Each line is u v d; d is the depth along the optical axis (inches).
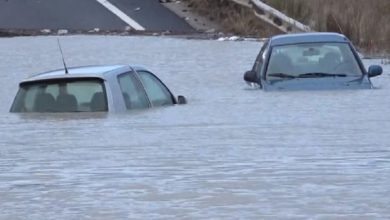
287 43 1872.5
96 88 1429.6
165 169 855.1
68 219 649.0
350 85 1740.9
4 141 1091.9
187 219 636.7
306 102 1521.9
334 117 1300.4
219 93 1780.3
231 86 1924.2
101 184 783.1
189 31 3580.2
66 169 868.6
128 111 1422.2
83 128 1210.6
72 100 1427.2
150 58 2516.0
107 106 1407.5
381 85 1813.5
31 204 704.4
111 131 1171.3
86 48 2775.6
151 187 762.2
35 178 820.6
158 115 1374.3
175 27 3629.4
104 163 900.6
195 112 1417.3
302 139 1058.7
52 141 1082.1
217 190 741.3
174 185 769.6
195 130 1170.6
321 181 774.5
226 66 2330.2
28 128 1222.9
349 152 945.5
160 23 3681.1
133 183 781.9
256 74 1845.5
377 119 1262.3
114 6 3897.6
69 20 3693.4
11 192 755.4
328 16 3321.9
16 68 2347.4
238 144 1024.9
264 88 1758.1
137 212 664.4
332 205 672.4
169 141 1060.5
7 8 3863.2
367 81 1761.8
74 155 963.3
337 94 1636.3
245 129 1171.3
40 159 940.6
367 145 997.8
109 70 1472.7
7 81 2119.8
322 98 1574.8
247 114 1374.3
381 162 872.9
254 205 680.4
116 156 946.7
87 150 999.6
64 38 3127.5
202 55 2568.9
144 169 858.8
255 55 2549.2
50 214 666.2
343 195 709.9
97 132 1163.9
